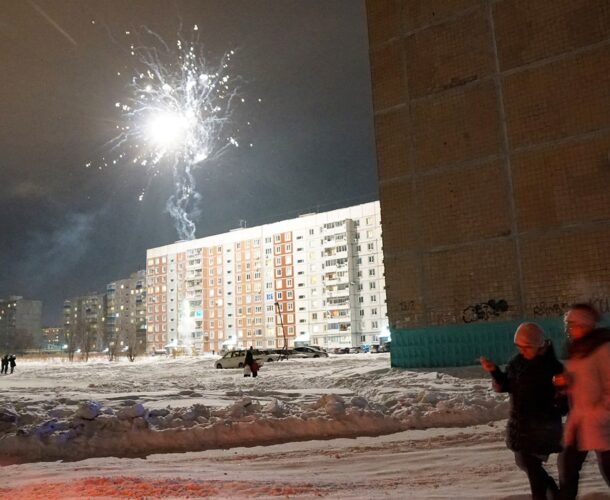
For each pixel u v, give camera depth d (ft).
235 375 92.43
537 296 57.93
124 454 28.32
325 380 63.31
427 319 64.23
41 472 24.32
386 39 70.90
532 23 61.05
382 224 68.54
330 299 349.20
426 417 33.04
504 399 36.99
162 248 434.30
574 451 13.23
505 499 16.69
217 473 22.81
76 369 152.35
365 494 18.15
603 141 56.08
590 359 13.04
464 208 63.26
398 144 68.54
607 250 54.65
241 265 390.83
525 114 60.64
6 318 619.67
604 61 56.75
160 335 426.51
